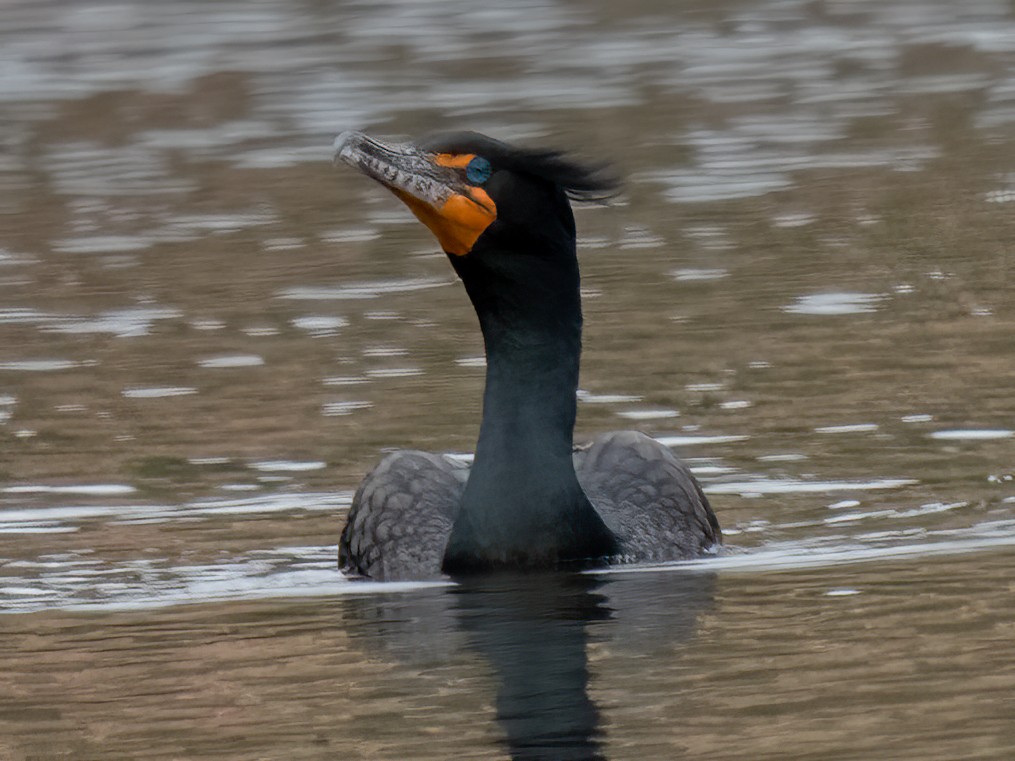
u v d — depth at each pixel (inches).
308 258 836.0
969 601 397.1
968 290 733.3
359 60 1360.7
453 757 315.3
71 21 1504.7
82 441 586.9
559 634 385.4
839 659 359.6
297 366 666.2
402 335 705.0
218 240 878.4
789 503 510.6
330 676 363.6
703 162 1015.0
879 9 1536.7
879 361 646.5
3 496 534.3
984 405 595.2
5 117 1202.6
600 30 1466.5
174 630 402.6
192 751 324.2
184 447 579.8
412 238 869.8
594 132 1107.3
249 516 513.7
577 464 487.8
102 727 339.0
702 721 327.9
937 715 326.6
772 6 1563.7
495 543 436.8
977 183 939.3
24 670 376.8
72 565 467.5
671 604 406.0
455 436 581.3
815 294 741.9
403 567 444.8
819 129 1104.2
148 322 734.5
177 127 1157.7
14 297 781.9
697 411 599.8
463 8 1568.7
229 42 1429.6
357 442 578.2
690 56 1358.3
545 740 321.4
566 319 442.3
